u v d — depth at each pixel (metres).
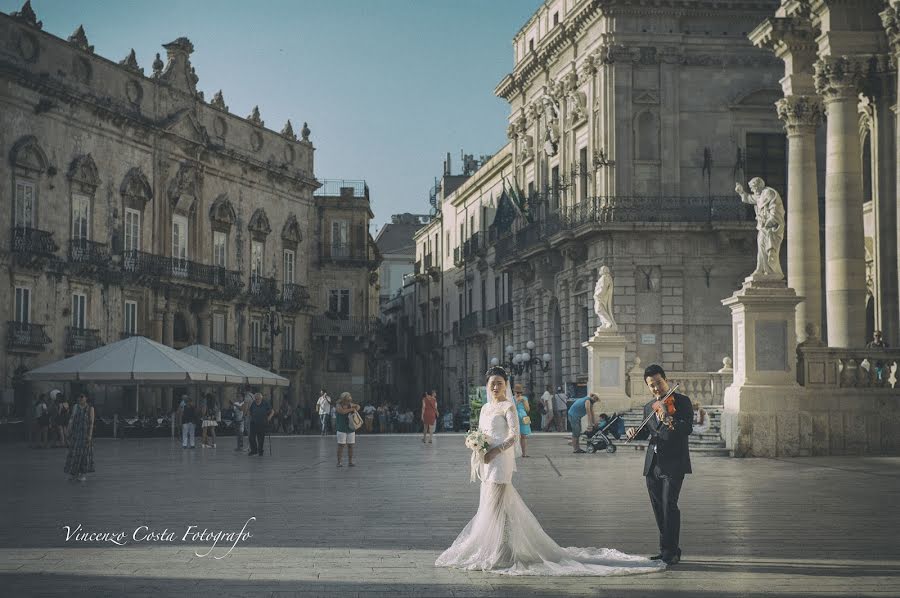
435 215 99.81
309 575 10.69
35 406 43.50
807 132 31.80
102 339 52.31
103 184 53.03
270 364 67.19
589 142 49.62
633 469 24.27
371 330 77.25
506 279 67.06
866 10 29.05
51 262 48.59
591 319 49.16
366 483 21.30
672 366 47.25
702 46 47.91
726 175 47.88
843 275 28.58
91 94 52.09
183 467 26.81
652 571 10.77
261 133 67.00
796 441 25.62
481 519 11.15
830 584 10.12
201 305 60.94
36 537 13.41
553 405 50.06
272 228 68.38
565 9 53.84
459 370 79.69
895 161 29.58
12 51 47.00
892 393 25.81
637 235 47.38
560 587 10.06
